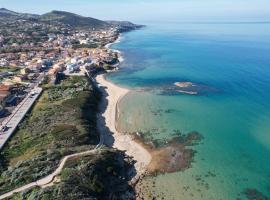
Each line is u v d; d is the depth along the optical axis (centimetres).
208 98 13662
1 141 9144
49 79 16350
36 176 7138
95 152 8506
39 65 19312
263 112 11812
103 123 11356
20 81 16175
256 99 13238
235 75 17438
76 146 8944
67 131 9650
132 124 11169
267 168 8231
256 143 9531
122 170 8194
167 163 8569
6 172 7381
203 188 7444
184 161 8644
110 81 17400
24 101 12875
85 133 9662
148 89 15412
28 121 10719
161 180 7806
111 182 7581
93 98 13400
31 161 7781
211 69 19425
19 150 8750
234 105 12656
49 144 8906
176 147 9425
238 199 7031
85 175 7206
